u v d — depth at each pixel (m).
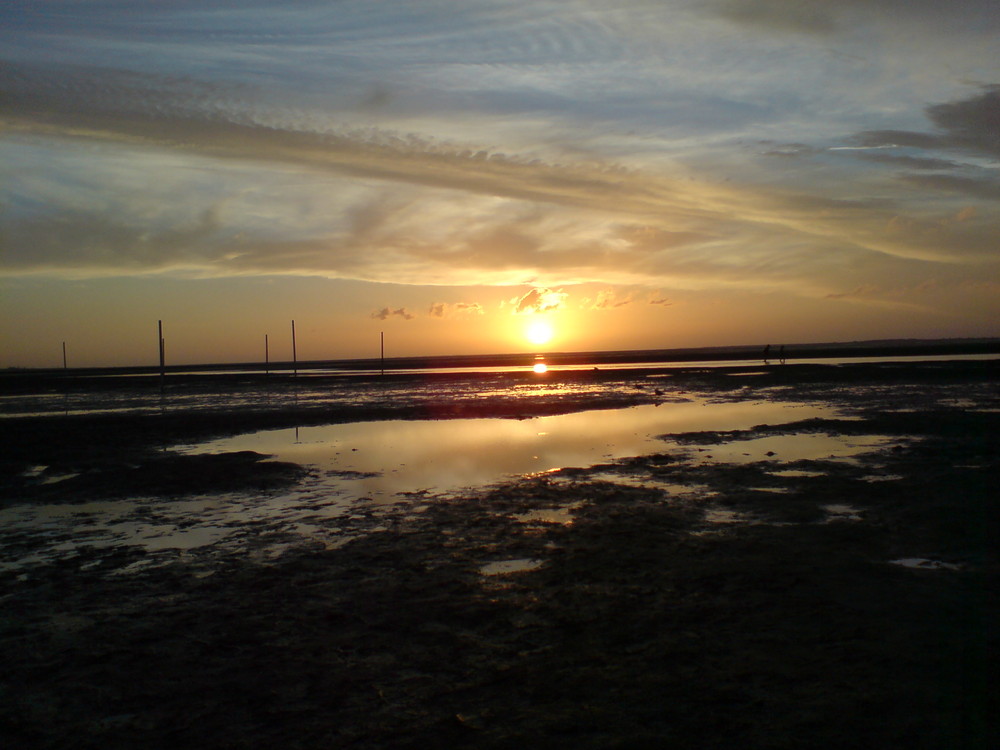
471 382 50.69
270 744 4.79
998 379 39.66
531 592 7.63
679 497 12.31
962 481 12.32
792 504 11.44
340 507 12.40
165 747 4.80
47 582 8.58
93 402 41.47
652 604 7.10
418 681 5.65
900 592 7.19
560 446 19.28
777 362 78.12
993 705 4.86
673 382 46.00
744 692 5.20
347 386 49.50
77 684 5.79
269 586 8.16
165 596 7.95
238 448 20.31
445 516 11.39
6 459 19.16
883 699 5.00
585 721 4.90
